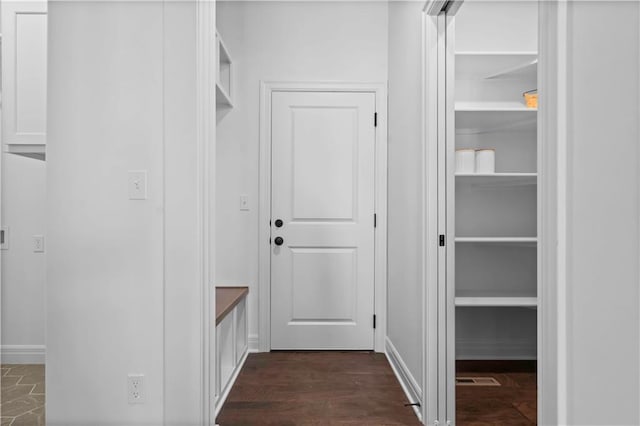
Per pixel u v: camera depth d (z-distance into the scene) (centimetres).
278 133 349
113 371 189
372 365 313
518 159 320
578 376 94
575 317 95
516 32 317
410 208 261
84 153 189
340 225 348
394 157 316
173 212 190
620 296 82
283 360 325
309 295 349
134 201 189
